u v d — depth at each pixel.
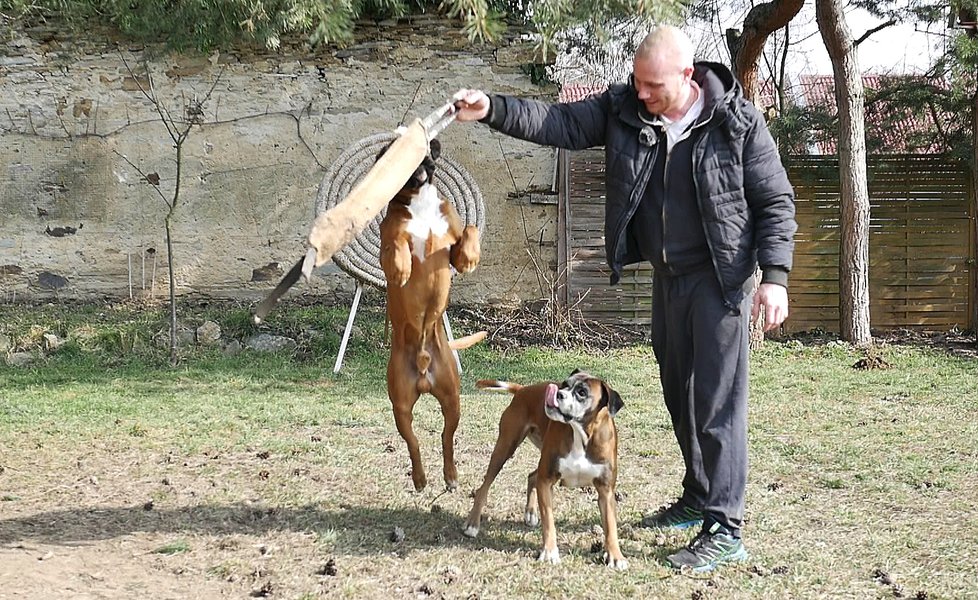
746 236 4.22
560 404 4.16
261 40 6.10
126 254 11.82
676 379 4.65
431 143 4.21
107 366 9.66
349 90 11.81
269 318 10.87
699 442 4.41
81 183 11.77
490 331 11.31
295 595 3.98
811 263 12.12
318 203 9.04
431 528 4.86
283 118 11.80
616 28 6.89
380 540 4.68
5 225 11.77
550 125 4.39
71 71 11.67
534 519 4.91
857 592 4.05
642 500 5.34
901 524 4.92
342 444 6.55
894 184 12.19
